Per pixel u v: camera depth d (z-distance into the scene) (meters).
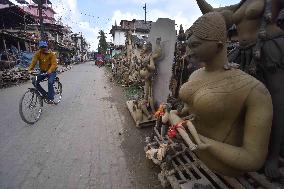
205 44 2.25
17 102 8.80
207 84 2.34
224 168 2.37
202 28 2.24
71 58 44.97
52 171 4.04
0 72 12.98
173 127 2.37
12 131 5.83
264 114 2.18
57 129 6.07
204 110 2.29
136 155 4.66
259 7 2.87
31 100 6.61
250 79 2.28
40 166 4.19
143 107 6.40
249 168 2.17
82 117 7.21
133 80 12.16
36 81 6.86
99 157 4.57
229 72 2.33
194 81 2.47
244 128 2.28
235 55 3.28
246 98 2.22
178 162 3.77
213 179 3.12
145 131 6.03
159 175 3.75
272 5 2.85
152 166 4.24
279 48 2.79
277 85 2.77
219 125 2.36
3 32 16.09
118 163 4.35
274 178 2.79
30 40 20.22
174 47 5.46
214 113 2.27
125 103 9.21
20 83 14.16
